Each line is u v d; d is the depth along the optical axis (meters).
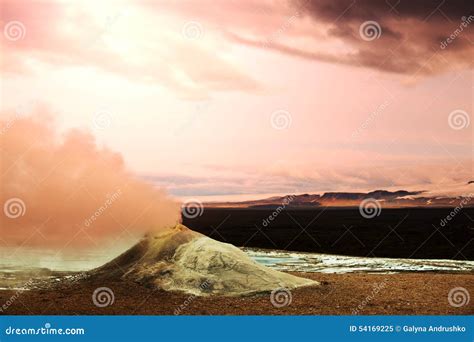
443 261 17.95
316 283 12.71
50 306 11.12
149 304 11.02
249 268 12.38
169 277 12.39
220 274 12.16
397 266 16.39
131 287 12.21
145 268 13.02
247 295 11.49
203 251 12.85
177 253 13.34
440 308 10.89
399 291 12.27
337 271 15.12
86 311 10.77
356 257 19.11
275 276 12.37
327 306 10.93
